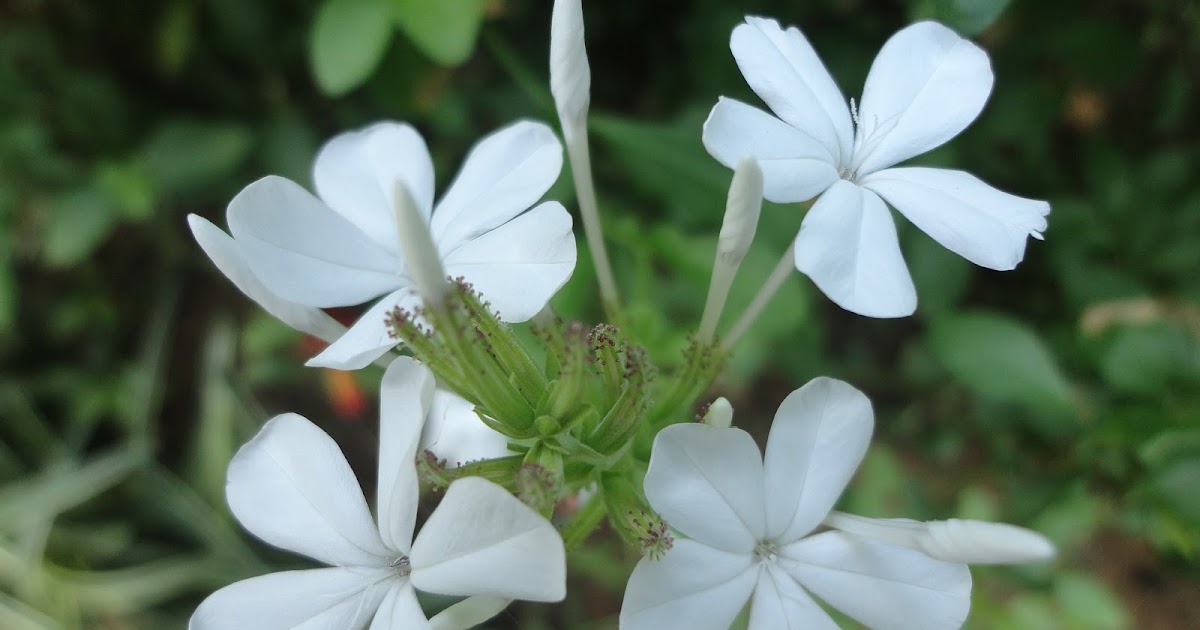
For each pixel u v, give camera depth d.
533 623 0.20
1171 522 0.16
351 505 0.12
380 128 0.13
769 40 0.12
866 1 0.19
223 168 0.20
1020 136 0.19
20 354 0.22
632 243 0.16
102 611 0.20
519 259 0.12
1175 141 0.19
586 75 0.13
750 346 0.16
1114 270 0.18
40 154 0.20
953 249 0.12
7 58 0.20
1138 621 0.19
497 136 0.13
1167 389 0.16
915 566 0.12
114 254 0.23
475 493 0.10
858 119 0.12
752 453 0.12
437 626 0.12
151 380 0.22
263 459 0.12
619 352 0.12
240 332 0.23
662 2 0.20
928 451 0.19
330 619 0.11
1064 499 0.17
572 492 0.12
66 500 0.21
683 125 0.18
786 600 0.12
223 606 0.12
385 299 0.12
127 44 0.21
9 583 0.20
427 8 0.16
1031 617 0.16
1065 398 0.16
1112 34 0.18
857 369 0.20
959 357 0.17
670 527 0.11
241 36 0.20
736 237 0.12
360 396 0.19
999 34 0.19
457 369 0.12
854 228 0.12
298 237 0.12
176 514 0.21
